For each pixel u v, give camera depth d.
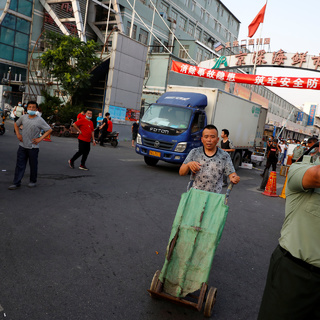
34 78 29.48
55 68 21.39
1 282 3.10
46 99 21.77
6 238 4.09
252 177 13.61
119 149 16.58
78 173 8.77
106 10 32.66
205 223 3.06
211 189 3.75
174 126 10.94
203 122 11.38
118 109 22.36
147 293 3.27
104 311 2.87
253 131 16.17
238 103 13.86
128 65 22.48
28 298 2.91
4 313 2.66
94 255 3.97
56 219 5.03
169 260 2.97
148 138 11.28
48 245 4.07
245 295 3.50
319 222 1.79
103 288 3.25
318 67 21.92
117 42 21.33
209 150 3.79
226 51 32.91
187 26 42.72
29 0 31.41
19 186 6.55
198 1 44.25
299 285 1.81
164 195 7.65
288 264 1.86
